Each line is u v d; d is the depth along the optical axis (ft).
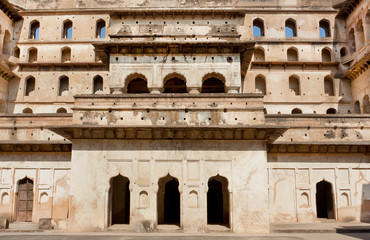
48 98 113.19
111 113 64.23
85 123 63.77
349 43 116.67
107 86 113.29
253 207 60.75
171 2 116.78
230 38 78.28
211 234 57.93
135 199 61.57
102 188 62.08
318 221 74.33
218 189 80.53
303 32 117.80
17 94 114.11
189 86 73.87
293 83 115.75
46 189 75.31
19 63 114.42
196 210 60.75
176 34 78.89
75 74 114.42
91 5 119.03
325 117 78.95
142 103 64.59
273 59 115.44
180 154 62.75
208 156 62.59
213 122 63.31
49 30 119.03
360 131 78.69
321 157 77.15
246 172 61.98
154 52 75.51
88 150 63.31
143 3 116.98
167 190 82.23
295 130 78.18
